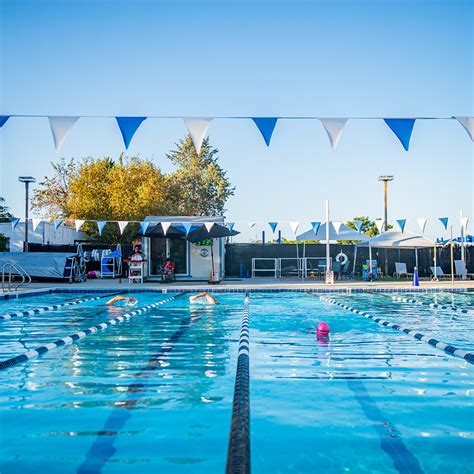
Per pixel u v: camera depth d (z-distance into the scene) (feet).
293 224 56.18
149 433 9.89
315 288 48.96
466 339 20.20
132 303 36.78
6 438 9.64
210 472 8.14
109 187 102.78
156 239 63.41
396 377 14.21
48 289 46.78
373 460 8.61
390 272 79.56
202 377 14.28
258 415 10.94
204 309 33.27
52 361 16.60
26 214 66.54
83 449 9.12
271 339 20.86
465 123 22.56
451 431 9.96
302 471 8.20
